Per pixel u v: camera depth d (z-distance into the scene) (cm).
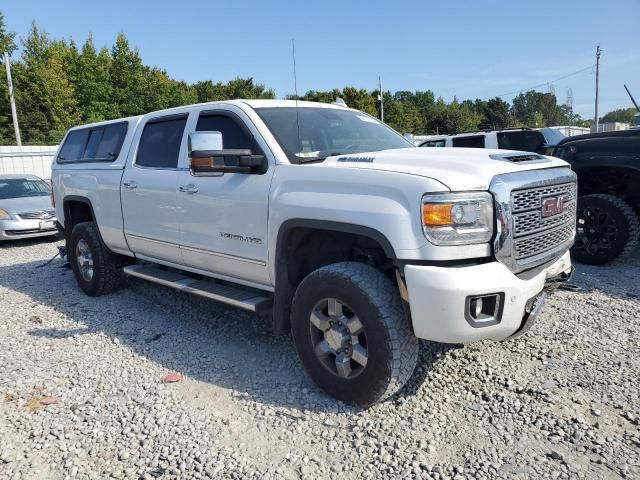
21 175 1223
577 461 270
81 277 611
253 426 315
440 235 284
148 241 490
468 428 303
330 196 323
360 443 291
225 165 365
